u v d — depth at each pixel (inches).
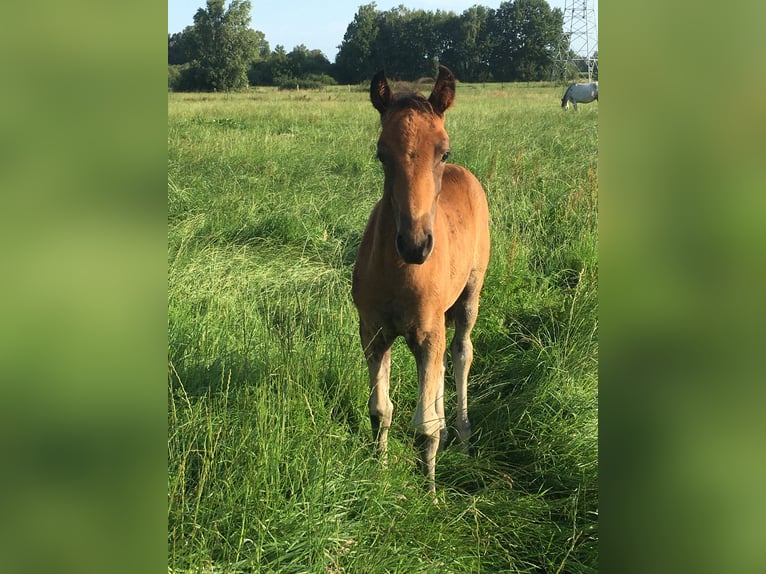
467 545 101.3
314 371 132.6
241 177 316.5
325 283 189.2
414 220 95.5
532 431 134.6
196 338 141.9
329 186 302.7
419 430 114.7
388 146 99.7
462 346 144.5
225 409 107.3
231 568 85.4
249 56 1796.3
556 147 424.5
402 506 104.4
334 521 96.1
